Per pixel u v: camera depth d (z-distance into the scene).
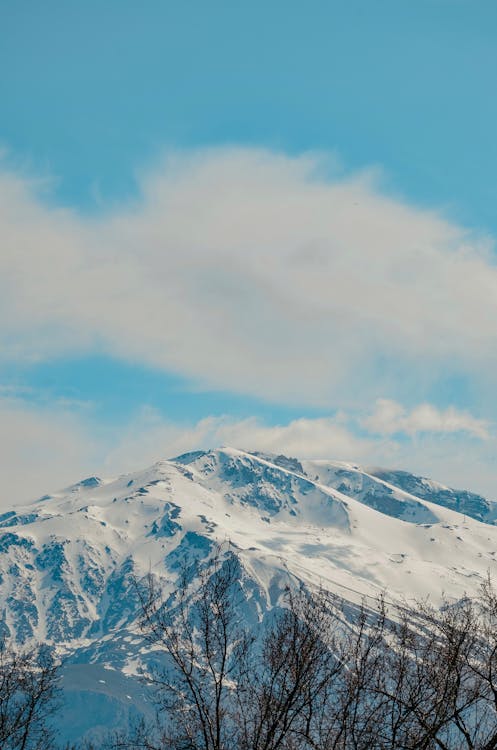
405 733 26.94
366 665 27.69
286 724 27.59
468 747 26.05
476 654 27.28
